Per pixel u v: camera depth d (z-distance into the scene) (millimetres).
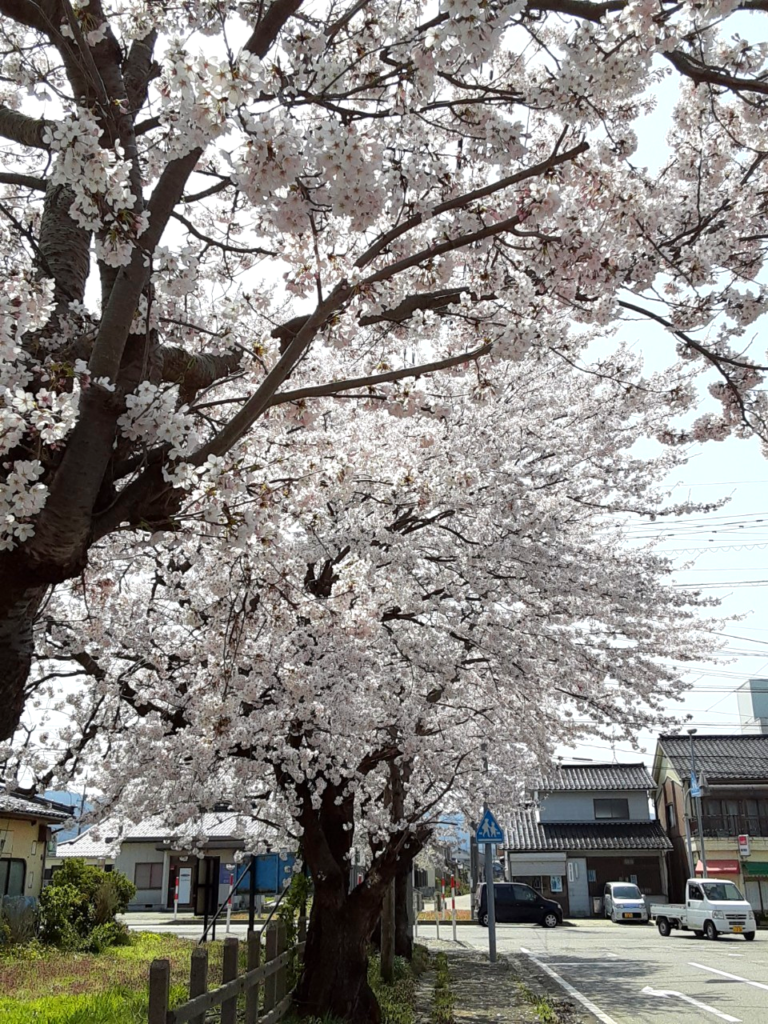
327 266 4797
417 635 9078
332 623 7996
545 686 9906
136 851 35562
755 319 5574
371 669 8727
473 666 10117
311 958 9148
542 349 6520
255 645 7996
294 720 8695
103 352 3613
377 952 15445
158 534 4008
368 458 8172
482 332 5293
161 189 4113
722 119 5688
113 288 3736
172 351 4605
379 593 8836
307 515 7172
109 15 5195
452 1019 9930
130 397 3574
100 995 9812
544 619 9391
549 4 3939
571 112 4082
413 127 4660
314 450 7141
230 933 23078
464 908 43281
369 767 9898
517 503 8477
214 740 8039
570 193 5086
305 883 10617
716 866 35781
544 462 9453
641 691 10070
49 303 3477
